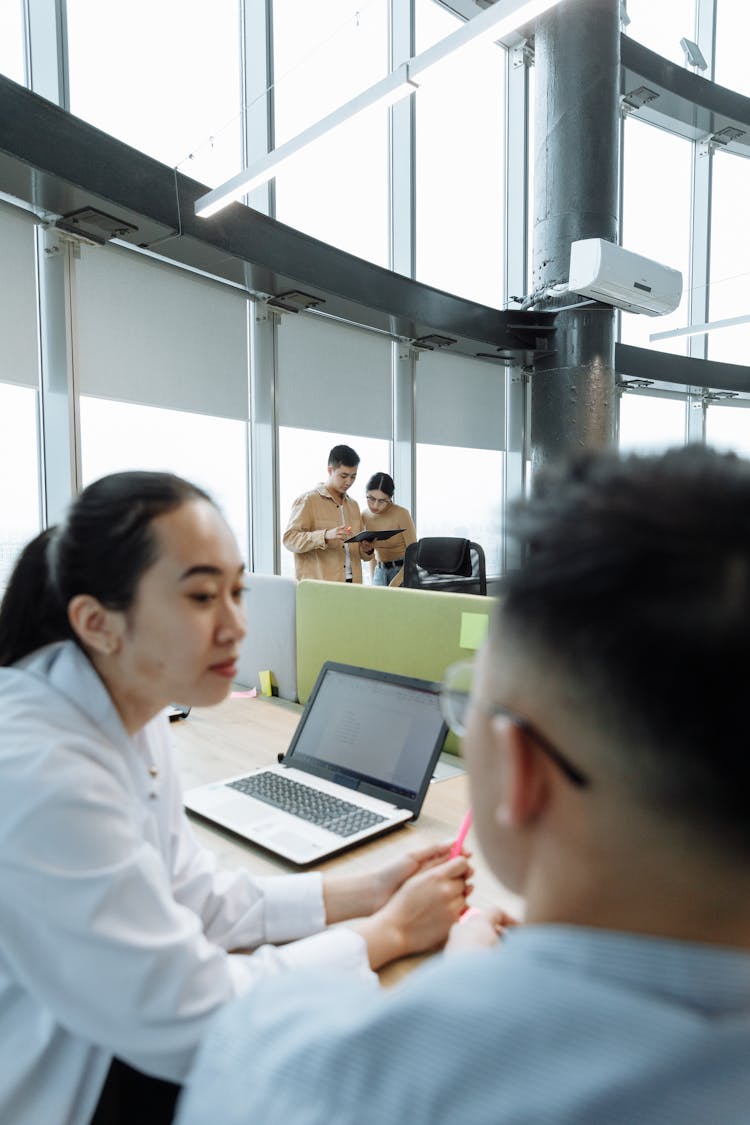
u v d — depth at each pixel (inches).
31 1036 26.0
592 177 164.9
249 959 28.8
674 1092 8.3
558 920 10.7
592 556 9.3
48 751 24.6
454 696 13.6
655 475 10.2
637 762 9.4
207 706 29.3
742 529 9.2
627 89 214.4
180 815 36.1
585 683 9.5
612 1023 8.9
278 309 170.9
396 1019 10.2
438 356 218.5
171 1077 23.8
